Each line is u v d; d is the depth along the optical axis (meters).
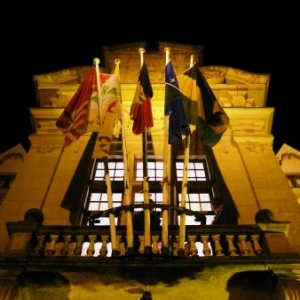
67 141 10.80
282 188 12.09
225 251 9.17
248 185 12.27
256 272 8.23
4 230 10.68
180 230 8.73
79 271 8.19
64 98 15.55
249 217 11.17
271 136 14.09
